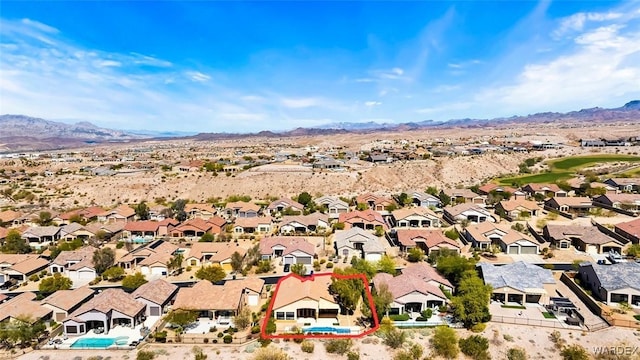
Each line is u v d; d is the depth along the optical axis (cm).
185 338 4897
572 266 6975
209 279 6656
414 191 13450
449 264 6312
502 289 5691
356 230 8538
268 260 7594
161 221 10075
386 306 5241
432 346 4700
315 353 4594
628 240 7812
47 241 9488
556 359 4484
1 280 7138
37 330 4944
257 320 5325
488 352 4612
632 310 5341
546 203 11200
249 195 14262
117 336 5062
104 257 7312
